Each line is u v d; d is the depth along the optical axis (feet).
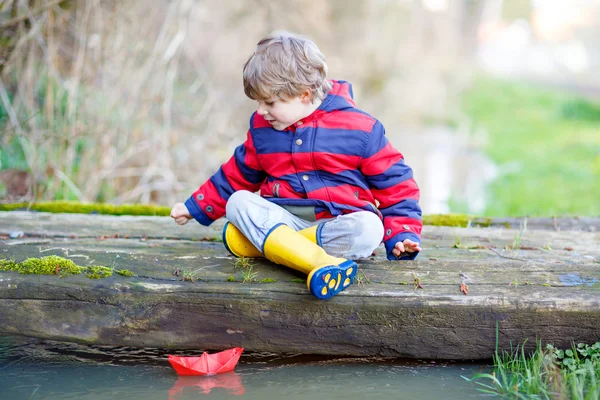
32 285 7.97
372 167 8.32
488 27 124.57
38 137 15.49
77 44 17.04
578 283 8.09
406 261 8.61
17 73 15.80
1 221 10.73
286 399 7.02
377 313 7.79
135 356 8.43
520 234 10.09
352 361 8.13
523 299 7.72
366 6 44.04
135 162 18.07
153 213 12.58
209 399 7.03
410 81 50.42
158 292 7.90
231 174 8.97
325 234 8.16
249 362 8.14
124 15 18.10
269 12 32.71
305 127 8.23
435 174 31.30
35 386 7.41
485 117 55.21
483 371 7.79
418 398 7.07
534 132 48.85
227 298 7.83
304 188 8.33
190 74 24.91
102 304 7.97
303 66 7.81
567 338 7.78
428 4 59.72
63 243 9.45
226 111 24.02
